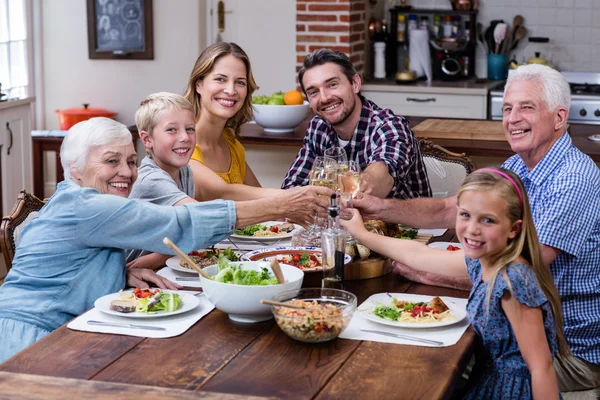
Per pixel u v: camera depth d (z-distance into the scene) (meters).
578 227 2.18
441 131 4.06
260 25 6.47
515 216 1.86
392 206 2.61
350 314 1.86
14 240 2.53
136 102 6.62
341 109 3.07
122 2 6.46
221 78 3.04
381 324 1.97
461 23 6.59
